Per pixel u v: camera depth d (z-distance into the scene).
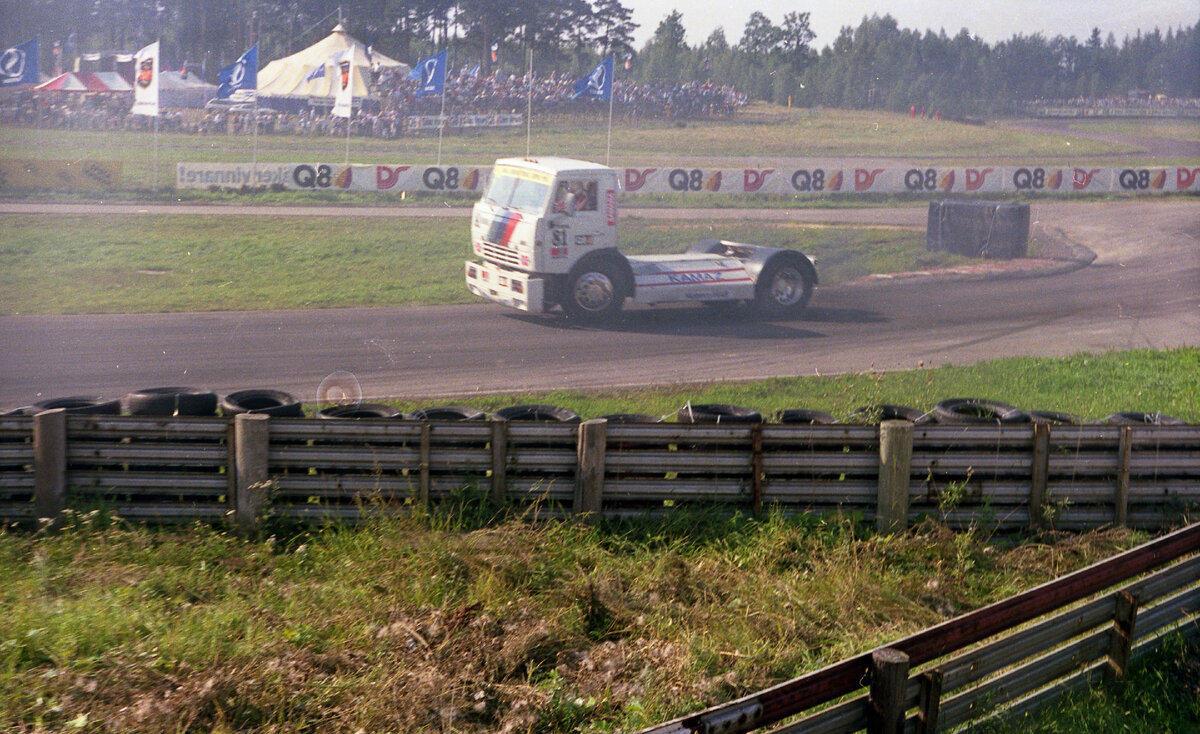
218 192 29.48
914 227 27.34
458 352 12.88
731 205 31.05
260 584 5.64
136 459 6.50
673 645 5.07
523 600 5.44
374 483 6.63
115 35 52.41
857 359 12.93
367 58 47.91
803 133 47.78
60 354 12.23
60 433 6.40
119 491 6.51
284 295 16.95
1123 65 67.00
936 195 32.97
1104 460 7.21
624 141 43.47
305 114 44.25
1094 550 6.74
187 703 4.20
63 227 22.70
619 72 60.22
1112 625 4.95
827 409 10.05
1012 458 7.12
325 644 4.90
